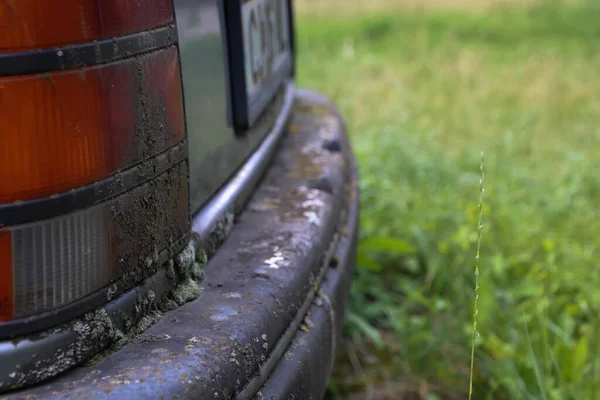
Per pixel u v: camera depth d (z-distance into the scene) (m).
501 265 2.82
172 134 1.24
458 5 11.68
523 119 5.64
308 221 1.70
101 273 1.06
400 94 6.20
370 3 11.99
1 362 0.98
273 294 1.36
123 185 1.08
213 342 1.15
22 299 0.98
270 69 2.12
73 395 0.98
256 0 1.91
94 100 1.01
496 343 2.36
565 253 3.08
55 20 0.95
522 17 10.48
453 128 5.42
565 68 7.61
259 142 1.96
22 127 0.95
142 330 1.17
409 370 2.51
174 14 1.24
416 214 3.47
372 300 3.02
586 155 4.73
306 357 1.40
